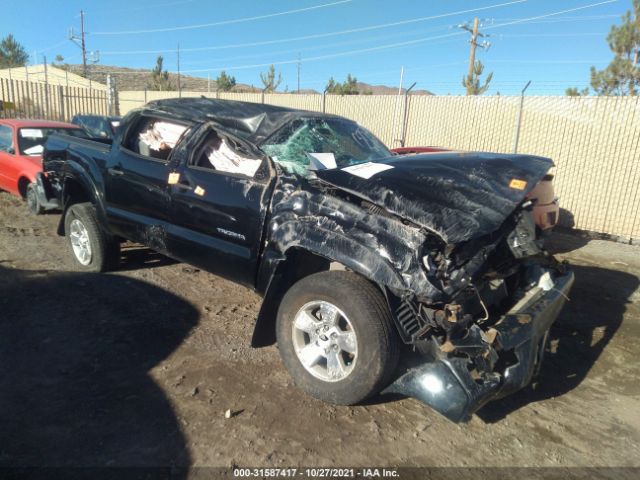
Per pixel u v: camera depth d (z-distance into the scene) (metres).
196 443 2.87
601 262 7.57
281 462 2.76
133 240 4.93
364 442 2.97
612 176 9.97
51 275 5.36
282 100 16.50
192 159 4.24
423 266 2.93
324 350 3.29
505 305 3.70
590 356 4.31
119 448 2.78
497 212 3.19
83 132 9.53
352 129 4.84
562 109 10.54
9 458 2.64
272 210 3.61
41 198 7.63
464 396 2.80
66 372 3.51
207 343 4.07
